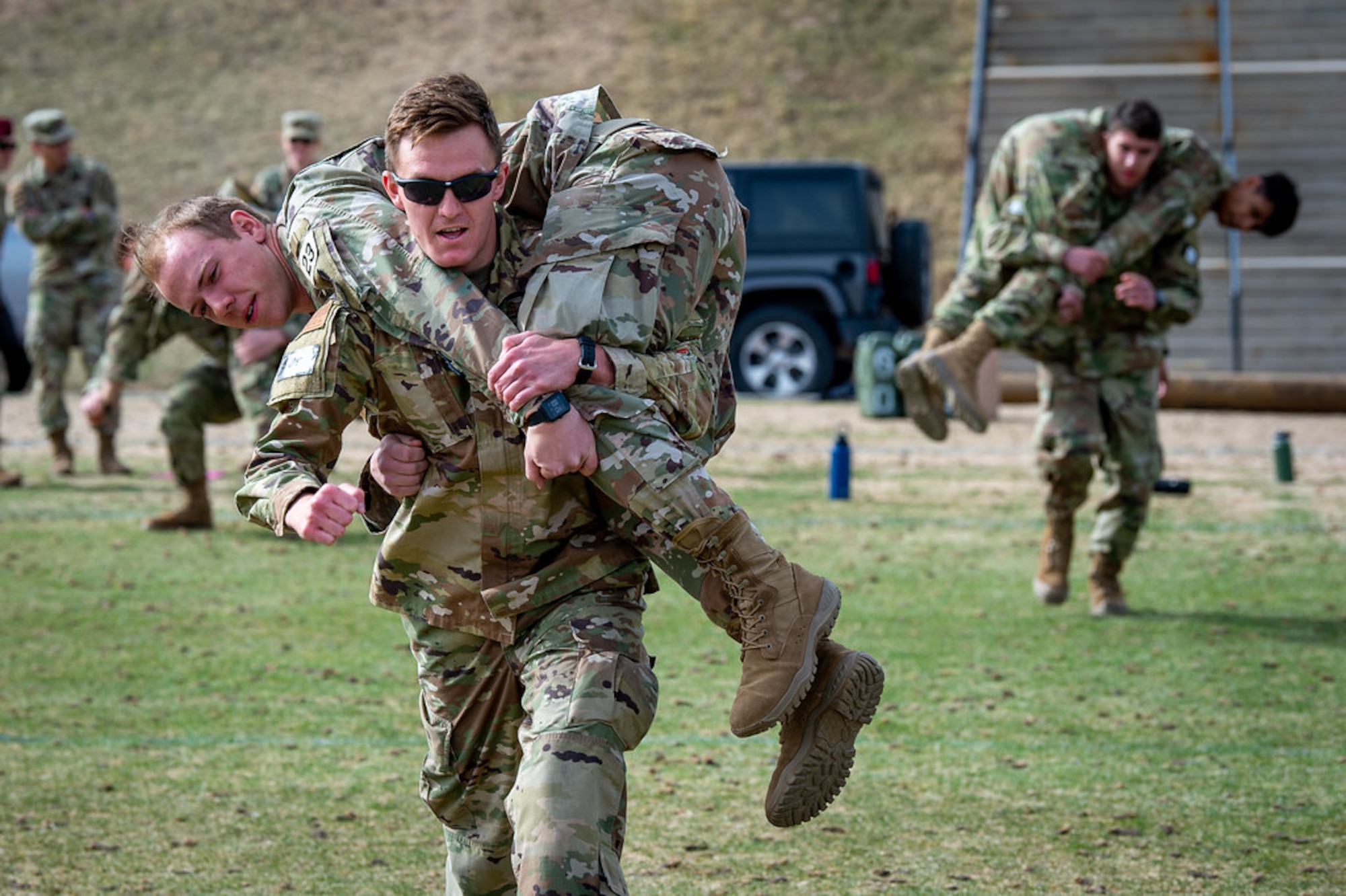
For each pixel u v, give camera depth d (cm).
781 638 596
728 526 593
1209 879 836
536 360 571
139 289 1762
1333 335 4281
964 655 1351
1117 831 912
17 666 1297
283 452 610
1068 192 1423
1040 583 1561
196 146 5325
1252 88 4931
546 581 620
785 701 591
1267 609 1532
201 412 1920
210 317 648
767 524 2011
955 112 5375
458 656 645
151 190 5059
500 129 639
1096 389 1478
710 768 1040
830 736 618
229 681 1258
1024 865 858
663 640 1411
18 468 2486
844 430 3034
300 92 5662
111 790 987
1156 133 1391
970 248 1527
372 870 853
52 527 1962
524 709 610
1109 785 1000
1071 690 1235
